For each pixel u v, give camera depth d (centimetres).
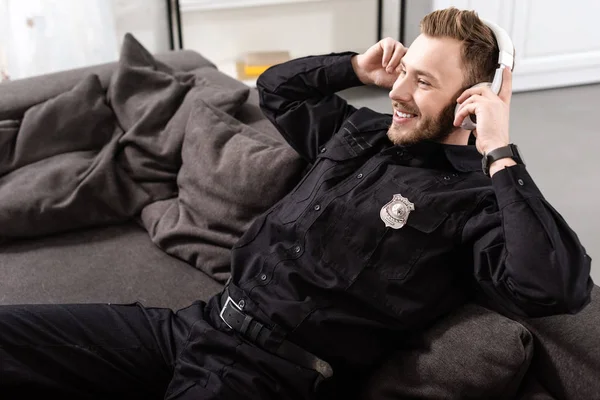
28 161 207
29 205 192
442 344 122
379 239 129
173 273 178
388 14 407
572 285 110
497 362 115
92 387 136
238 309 136
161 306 166
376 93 403
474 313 126
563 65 405
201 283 174
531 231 113
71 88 227
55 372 133
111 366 136
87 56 341
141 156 206
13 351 131
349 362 129
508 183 118
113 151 205
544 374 121
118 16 357
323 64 164
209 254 177
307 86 165
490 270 118
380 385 128
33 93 222
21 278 177
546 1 387
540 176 303
